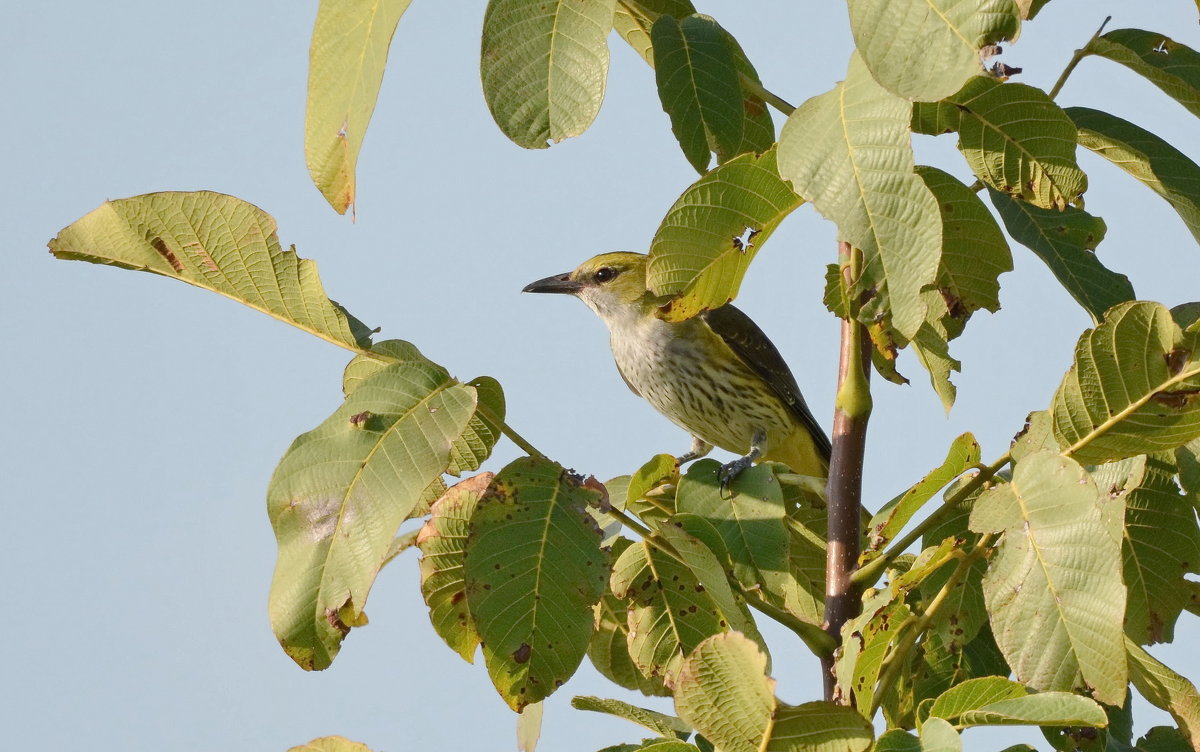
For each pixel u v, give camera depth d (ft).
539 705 22.56
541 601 18.97
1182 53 22.97
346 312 21.39
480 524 19.19
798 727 16.01
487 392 20.70
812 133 18.43
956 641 20.90
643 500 23.09
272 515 18.43
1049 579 17.46
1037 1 19.92
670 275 20.16
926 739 16.05
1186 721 18.86
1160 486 20.72
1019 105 20.45
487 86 19.48
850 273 19.35
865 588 20.72
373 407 18.85
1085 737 19.99
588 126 19.43
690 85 21.40
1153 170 22.82
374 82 19.06
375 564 17.98
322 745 20.02
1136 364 18.43
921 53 16.89
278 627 17.99
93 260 21.25
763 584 21.31
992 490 18.49
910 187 17.66
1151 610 20.80
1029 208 22.48
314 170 19.97
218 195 20.86
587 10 19.54
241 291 21.42
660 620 21.34
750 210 19.79
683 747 19.53
